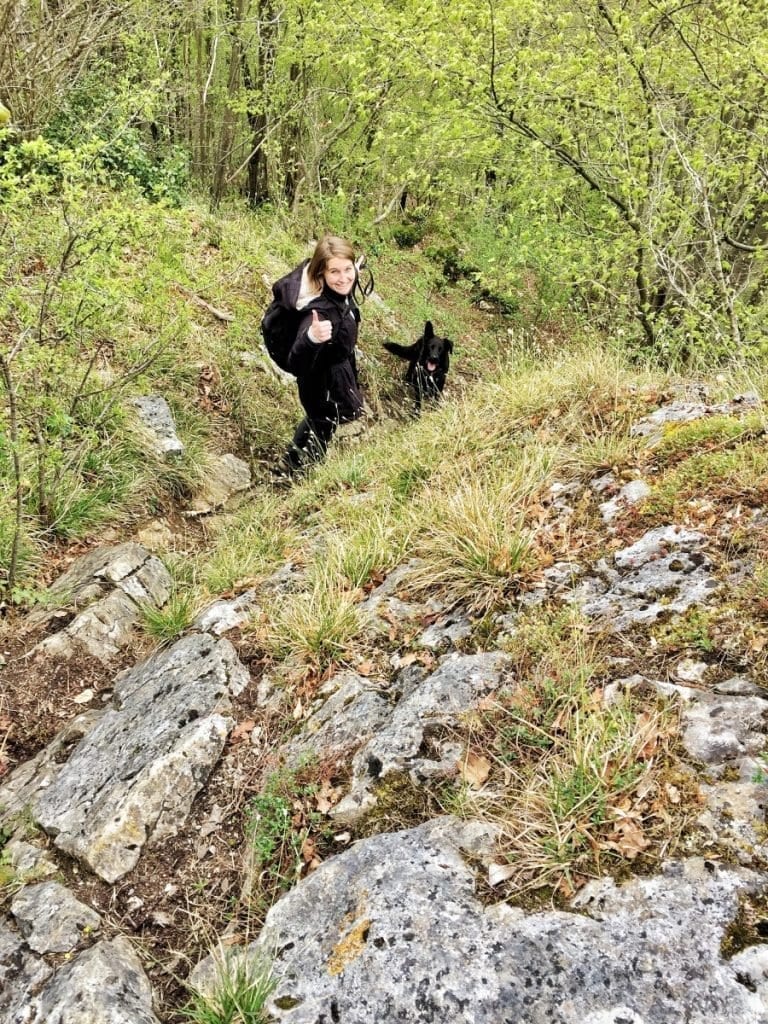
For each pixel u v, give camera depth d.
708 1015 1.49
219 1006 1.73
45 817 2.48
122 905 2.17
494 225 11.88
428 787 2.20
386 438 5.74
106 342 5.72
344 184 12.77
